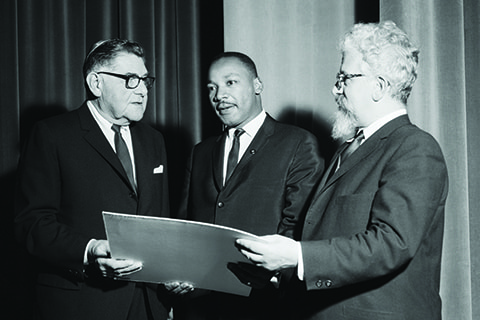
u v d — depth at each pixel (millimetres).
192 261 1564
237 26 2586
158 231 1486
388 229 1342
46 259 1757
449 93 2268
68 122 1899
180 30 2973
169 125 2982
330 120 2604
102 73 1890
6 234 2748
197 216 2102
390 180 1389
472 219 2248
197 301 2051
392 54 1494
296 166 2008
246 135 2117
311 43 2631
